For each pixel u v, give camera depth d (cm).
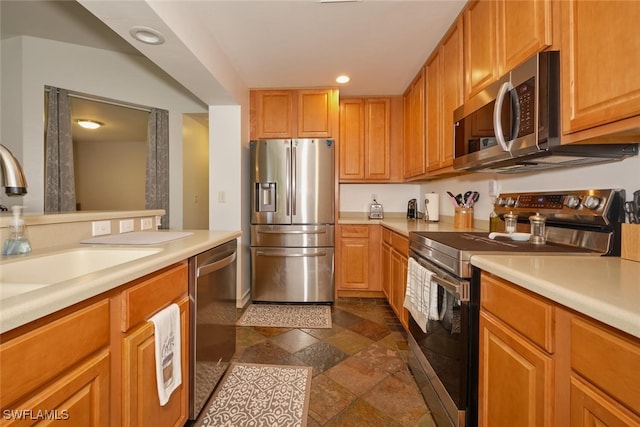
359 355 199
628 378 55
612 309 56
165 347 106
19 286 92
